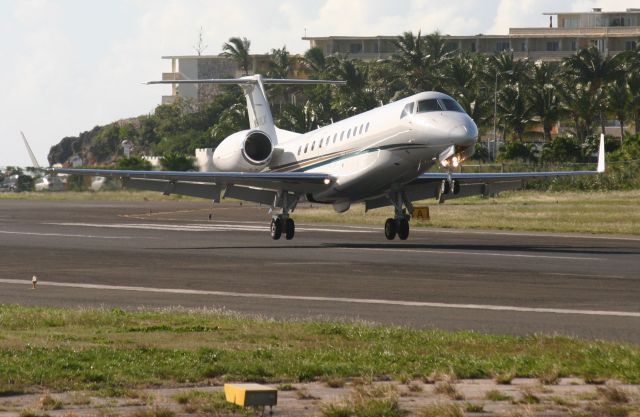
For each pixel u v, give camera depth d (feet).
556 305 223.51
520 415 114.93
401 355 151.43
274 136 490.90
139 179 392.27
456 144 345.72
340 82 510.17
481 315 208.85
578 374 138.62
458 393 125.08
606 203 633.61
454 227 499.51
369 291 249.14
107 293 249.34
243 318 197.67
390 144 367.86
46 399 119.44
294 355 150.61
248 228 520.42
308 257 343.67
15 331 175.73
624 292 245.65
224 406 116.78
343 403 118.52
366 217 572.51
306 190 402.72
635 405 119.55
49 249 381.60
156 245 401.29
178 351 152.56
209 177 382.22
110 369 138.41
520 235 452.76
